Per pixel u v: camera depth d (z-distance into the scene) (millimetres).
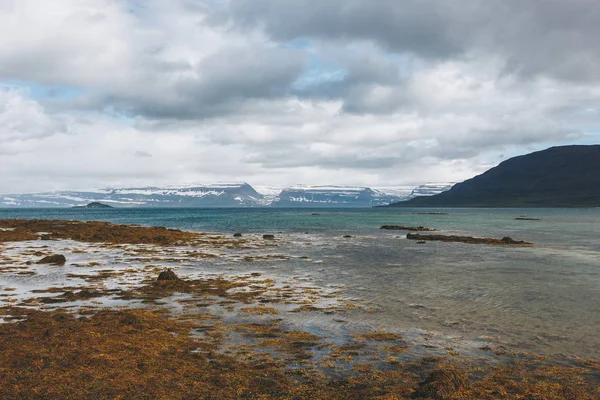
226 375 13359
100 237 63281
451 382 12328
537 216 180750
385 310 22172
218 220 144125
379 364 14539
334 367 14219
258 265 39125
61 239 62688
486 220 145375
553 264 40062
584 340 17359
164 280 29172
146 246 55500
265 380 13086
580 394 12273
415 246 56938
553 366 14508
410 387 12625
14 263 38656
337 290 27422
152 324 18844
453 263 40562
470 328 19000
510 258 44500
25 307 22250
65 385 12062
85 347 15055
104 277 31672
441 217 177000
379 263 40469
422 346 16500
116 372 13117
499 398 11930
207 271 35562
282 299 24641
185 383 12664
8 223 85500
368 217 176375
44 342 15438
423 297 25391
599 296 25781
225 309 22156
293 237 71938
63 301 23672
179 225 111688
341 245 58125
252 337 17406
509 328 19016
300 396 12047
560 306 23219
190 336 17391
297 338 17344
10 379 12234
